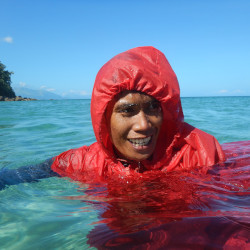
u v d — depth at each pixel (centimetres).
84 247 41
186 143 75
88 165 75
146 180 66
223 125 197
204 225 43
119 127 64
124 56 66
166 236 40
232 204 51
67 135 162
